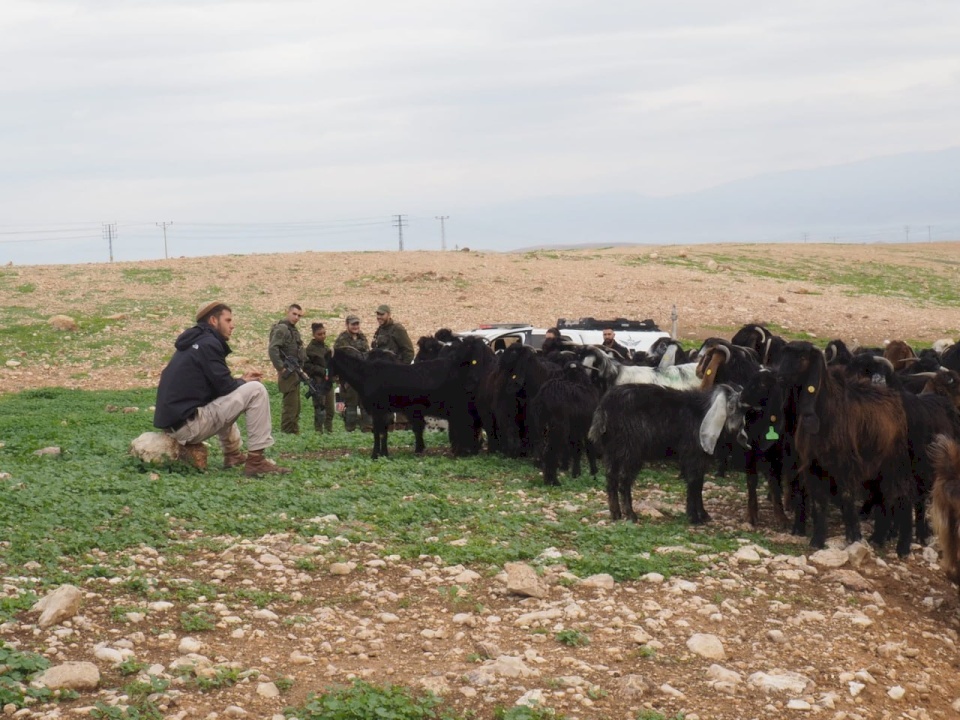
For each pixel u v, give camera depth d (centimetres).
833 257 6862
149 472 1170
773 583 859
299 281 4644
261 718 560
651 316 4112
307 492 1120
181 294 4288
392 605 761
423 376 1467
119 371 3022
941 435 899
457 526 998
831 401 947
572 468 1338
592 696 612
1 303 3984
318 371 1806
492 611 757
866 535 1059
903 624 802
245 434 1772
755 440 1023
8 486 1044
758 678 654
